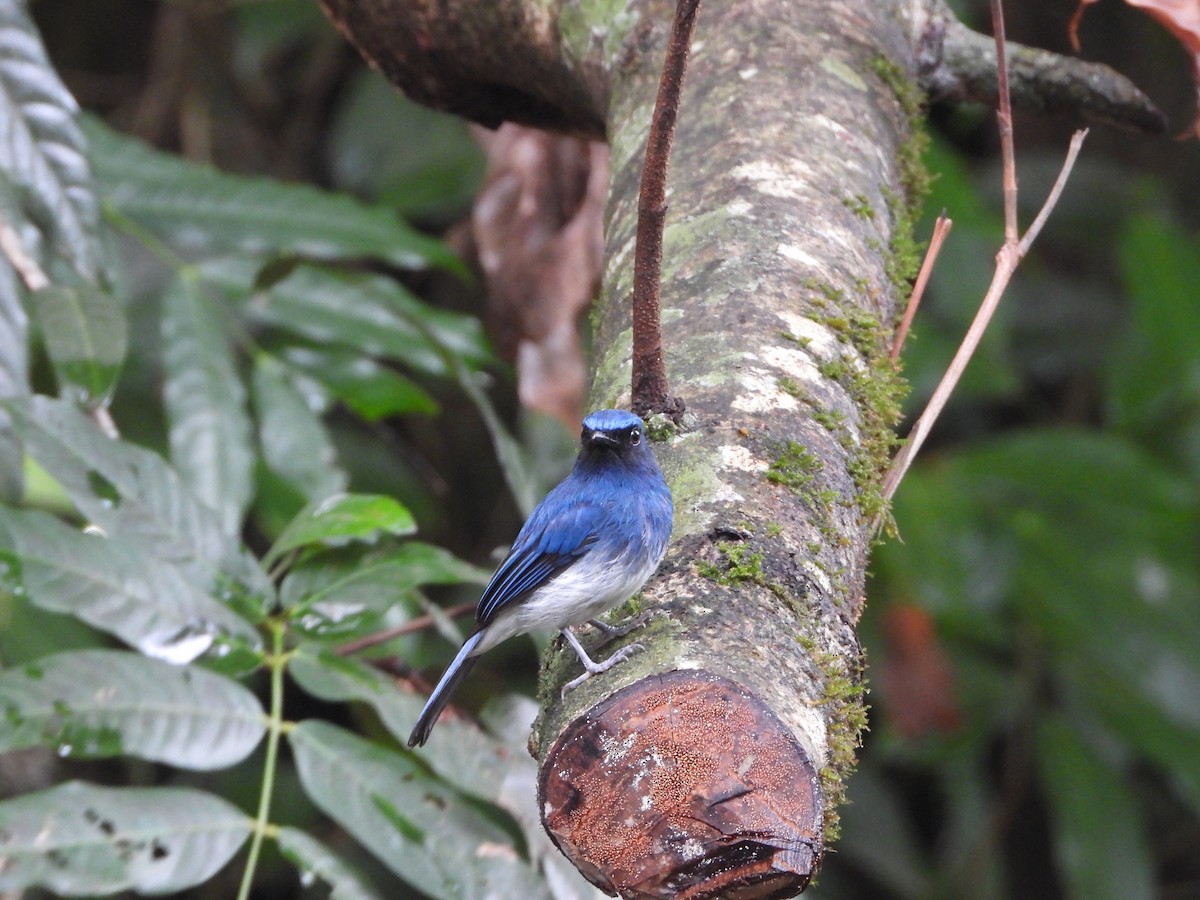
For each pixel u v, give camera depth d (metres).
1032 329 16.19
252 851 5.95
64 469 6.70
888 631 13.12
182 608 6.50
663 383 5.96
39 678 5.91
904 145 7.93
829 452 5.85
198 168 10.39
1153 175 17.05
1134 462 12.93
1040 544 13.05
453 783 6.73
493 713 7.68
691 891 4.52
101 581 6.33
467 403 15.92
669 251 6.73
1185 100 16.88
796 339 6.16
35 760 10.77
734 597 5.10
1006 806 14.45
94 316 7.83
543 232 10.64
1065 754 13.41
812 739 4.68
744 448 5.71
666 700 4.60
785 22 7.71
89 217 8.30
